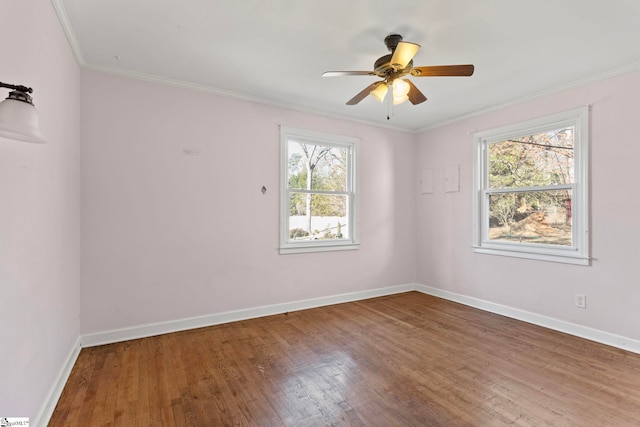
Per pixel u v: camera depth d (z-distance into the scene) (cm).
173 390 212
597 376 229
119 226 290
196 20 215
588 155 298
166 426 177
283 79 311
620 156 278
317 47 251
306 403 198
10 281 138
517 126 356
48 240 188
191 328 323
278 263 376
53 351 197
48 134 187
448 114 413
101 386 215
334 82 319
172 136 314
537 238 343
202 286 329
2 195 132
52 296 196
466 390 212
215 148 336
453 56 262
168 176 312
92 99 279
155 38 237
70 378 225
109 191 286
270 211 370
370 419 183
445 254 441
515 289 358
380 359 257
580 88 304
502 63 272
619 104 279
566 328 313
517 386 216
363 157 442
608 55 257
